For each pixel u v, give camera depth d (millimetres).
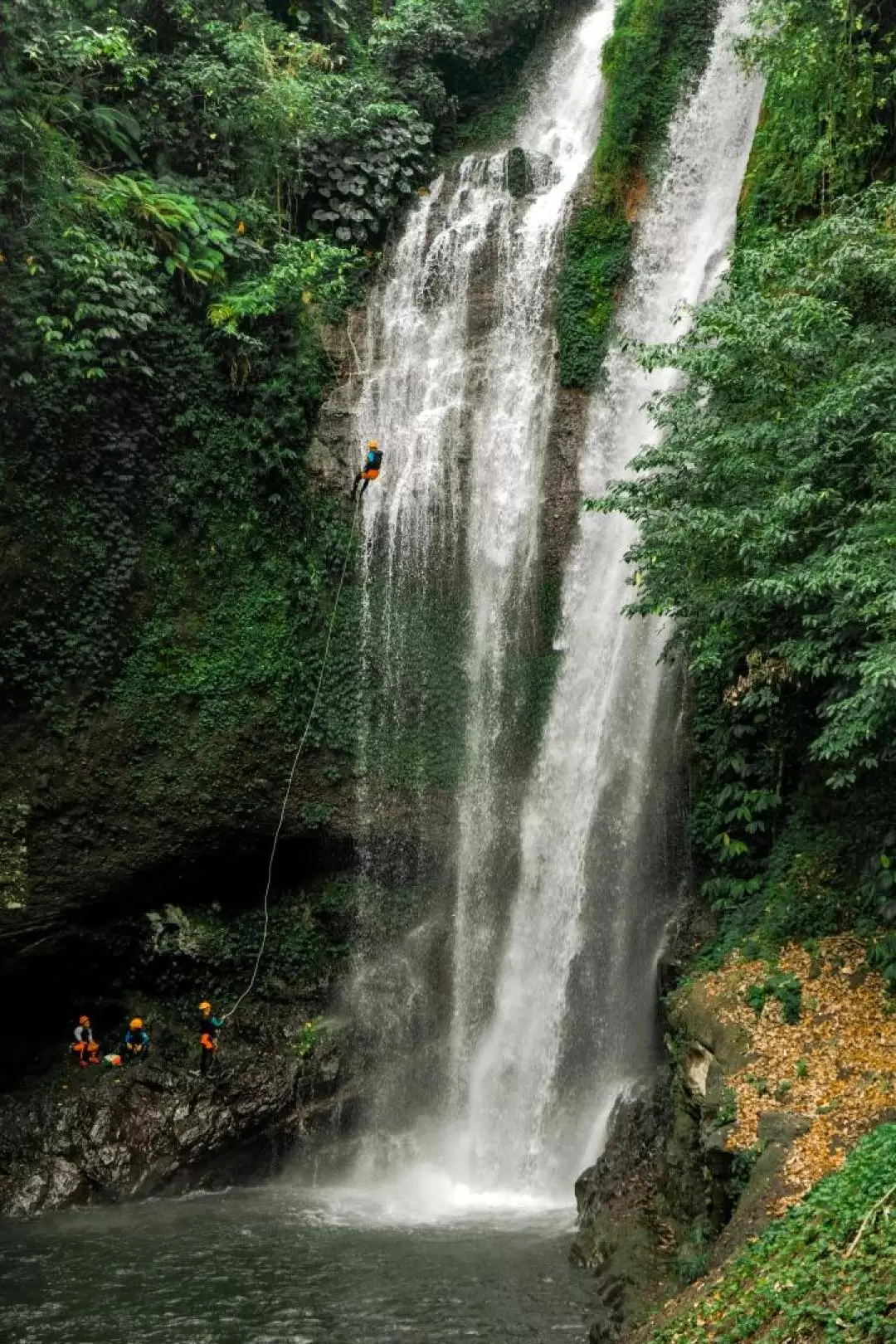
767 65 18641
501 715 19969
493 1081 18141
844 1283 8352
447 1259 13602
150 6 22188
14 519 17406
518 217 22578
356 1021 19141
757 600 13977
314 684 19641
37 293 17734
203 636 18938
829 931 14344
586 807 18609
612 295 21531
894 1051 12234
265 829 19188
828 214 18250
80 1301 12609
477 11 26266
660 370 20453
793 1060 12570
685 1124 13305
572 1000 17750
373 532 20562
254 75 22406
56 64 19656
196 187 21078
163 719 18531
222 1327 11812
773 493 13992
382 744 19953
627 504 15258
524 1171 17234
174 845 18594
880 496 13219
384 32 25953
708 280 20375
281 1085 18172
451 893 19516
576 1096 17234
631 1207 13578
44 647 17656
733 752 16469
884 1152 9961
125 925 18703
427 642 20375
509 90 26891
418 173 24328
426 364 21891
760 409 14469
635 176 22391
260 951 19391
